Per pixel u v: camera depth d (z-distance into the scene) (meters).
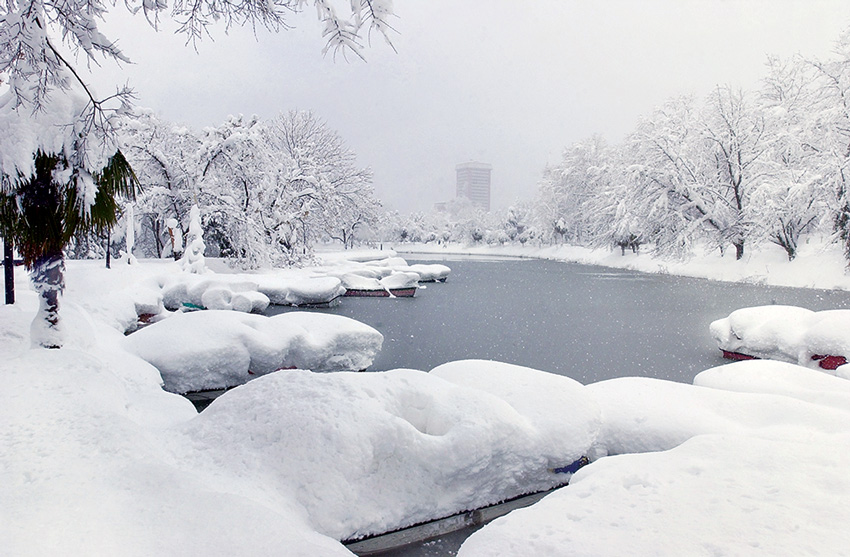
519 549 2.59
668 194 40.22
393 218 113.38
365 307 24.20
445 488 4.39
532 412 5.22
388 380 5.12
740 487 3.00
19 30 4.39
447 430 4.61
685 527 2.60
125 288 15.30
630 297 27.50
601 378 11.93
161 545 2.58
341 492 3.91
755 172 36.56
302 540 2.73
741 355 13.05
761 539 2.43
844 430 4.73
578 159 65.69
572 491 3.19
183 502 2.98
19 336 5.64
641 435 5.41
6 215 5.12
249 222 31.75
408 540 4.19
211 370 8.33
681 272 40.25
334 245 80.31
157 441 4.09
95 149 5.28
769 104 36.97
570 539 2.58
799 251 33.53
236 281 22.28
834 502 2.74
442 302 26.22
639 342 16.03
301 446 4.06
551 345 15.62
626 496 3.01
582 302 25.78
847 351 10.08
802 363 10.88
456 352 14.62
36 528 2.51
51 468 3.14
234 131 33.97
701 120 39.12
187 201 33.44
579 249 65.56
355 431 4.20
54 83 4.98
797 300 24.23
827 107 31.56
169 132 35.50
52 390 4.30
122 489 3.06
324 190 39.59
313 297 23.97
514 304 25.34
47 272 5.54
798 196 30.02
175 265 24.83
